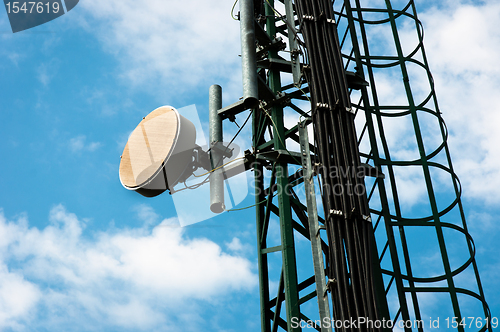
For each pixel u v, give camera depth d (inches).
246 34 542.6
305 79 553.0
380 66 634.8
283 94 543.5
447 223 536.7
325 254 513.7
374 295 411.2
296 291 461.7
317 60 530.6
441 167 567.2
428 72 624.7
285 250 480.1
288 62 570.9
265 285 516.7
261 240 533.3
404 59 636.7
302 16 558.6
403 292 511.5
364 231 440.1
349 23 665.6
